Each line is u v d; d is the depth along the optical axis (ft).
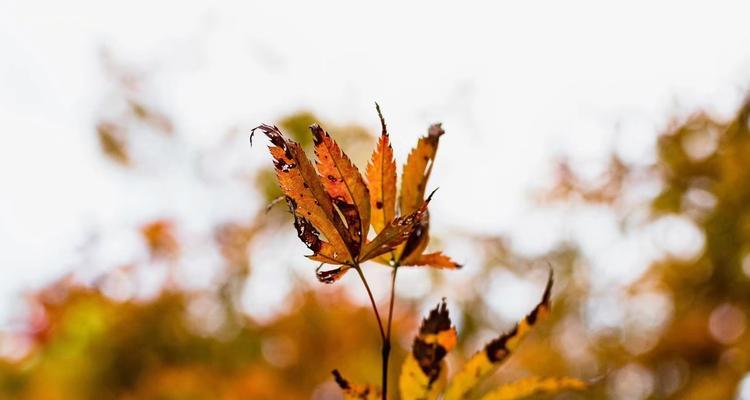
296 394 7.65
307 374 7.79
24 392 7.18
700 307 6.15
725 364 5.83
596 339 7.11
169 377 7.48
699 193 6.27
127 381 7.48
